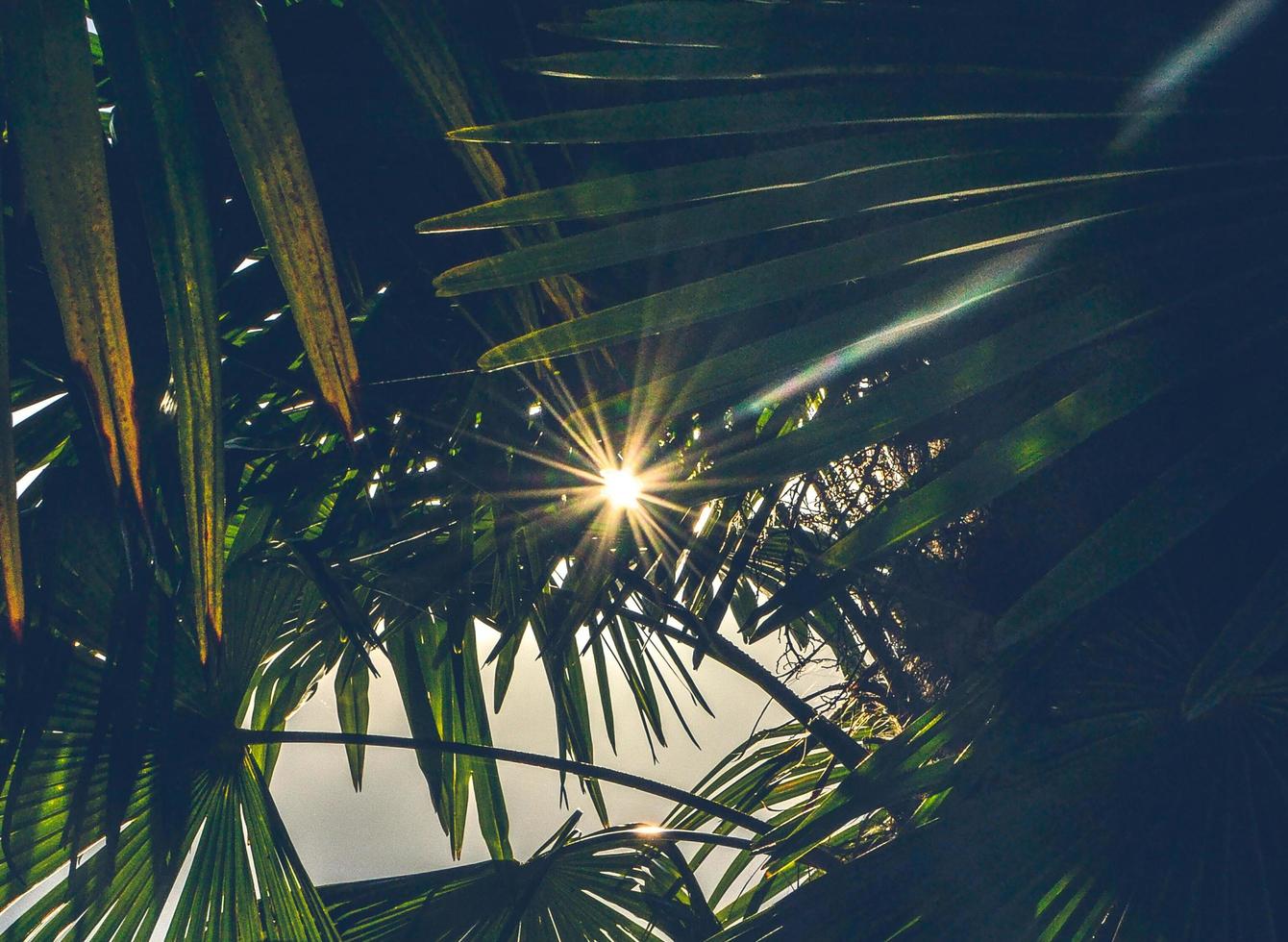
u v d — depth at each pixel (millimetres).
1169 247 963
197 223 910
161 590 1311
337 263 1447
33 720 1345
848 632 2059
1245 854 1168
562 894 2113
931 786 1250
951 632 1518
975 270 975
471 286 997
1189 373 943
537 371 1425
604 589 1684
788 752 2361
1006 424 1224
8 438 872
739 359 989
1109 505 1329
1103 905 1196
